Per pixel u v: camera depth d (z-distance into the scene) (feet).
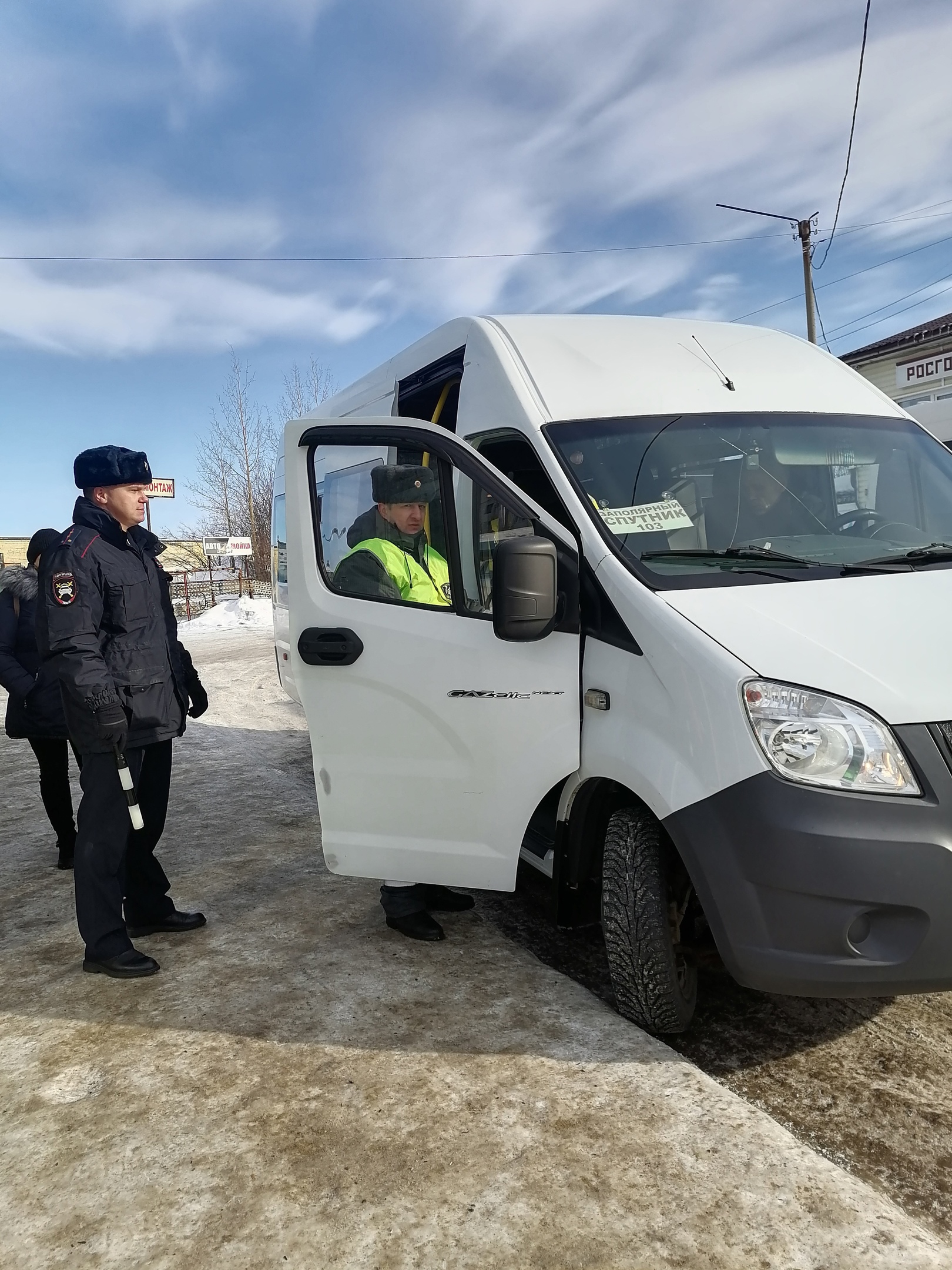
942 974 7.84
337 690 11.54
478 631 10.59
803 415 12.23
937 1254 6.63
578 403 11.62
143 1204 7.50
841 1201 7.15
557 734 10.11
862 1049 9.67
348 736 11.57
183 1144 8.23
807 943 7.95
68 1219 7.38
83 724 11.03
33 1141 8.39
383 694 11.23
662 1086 8.73
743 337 13.71
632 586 9.46
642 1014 9.70
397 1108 8.59
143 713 11.62
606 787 10.07
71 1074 9.47
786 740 8.04
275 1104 8.75
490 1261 6.73
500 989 10.87
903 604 9.14
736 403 12.12
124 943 11.84
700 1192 7.31
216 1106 8.77
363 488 12.36
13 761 25.49
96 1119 8.67
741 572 9.75
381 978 11.30
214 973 11.68
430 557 11.14
